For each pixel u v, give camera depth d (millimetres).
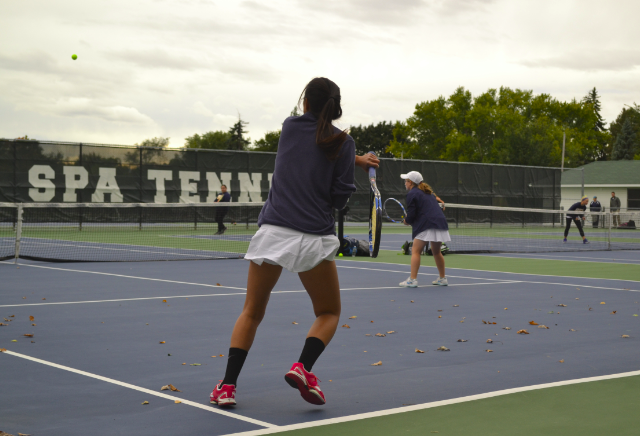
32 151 23938
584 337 6250
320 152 3684
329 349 5641
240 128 100000
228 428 3514
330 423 3627
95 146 24797
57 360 5066
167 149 25875
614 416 3816
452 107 77500
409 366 5031
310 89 3742
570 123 84000
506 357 5363
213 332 6281
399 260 15328
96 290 9250
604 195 50219
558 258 16531
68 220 24359
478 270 13211
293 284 10062
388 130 104500
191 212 26156
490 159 72688
